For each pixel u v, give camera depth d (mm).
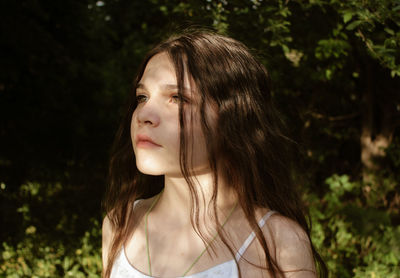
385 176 4375
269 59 2502
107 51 6133
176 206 1127
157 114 1010
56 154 5691
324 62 3018
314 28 2588
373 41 2262
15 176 4781
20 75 4977
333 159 4902
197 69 1022
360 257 2836
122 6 5125
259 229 1021
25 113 5332
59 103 5496
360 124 4781
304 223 1205
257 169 1103
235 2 2236
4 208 3609
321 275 1346
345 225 3051
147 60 1134
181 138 994
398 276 2422
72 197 4309
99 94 5820
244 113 1100
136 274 1095
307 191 3713
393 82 4062
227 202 1092
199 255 1043
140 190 1387
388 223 3088
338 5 2137
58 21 5188
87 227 3309
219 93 1052
